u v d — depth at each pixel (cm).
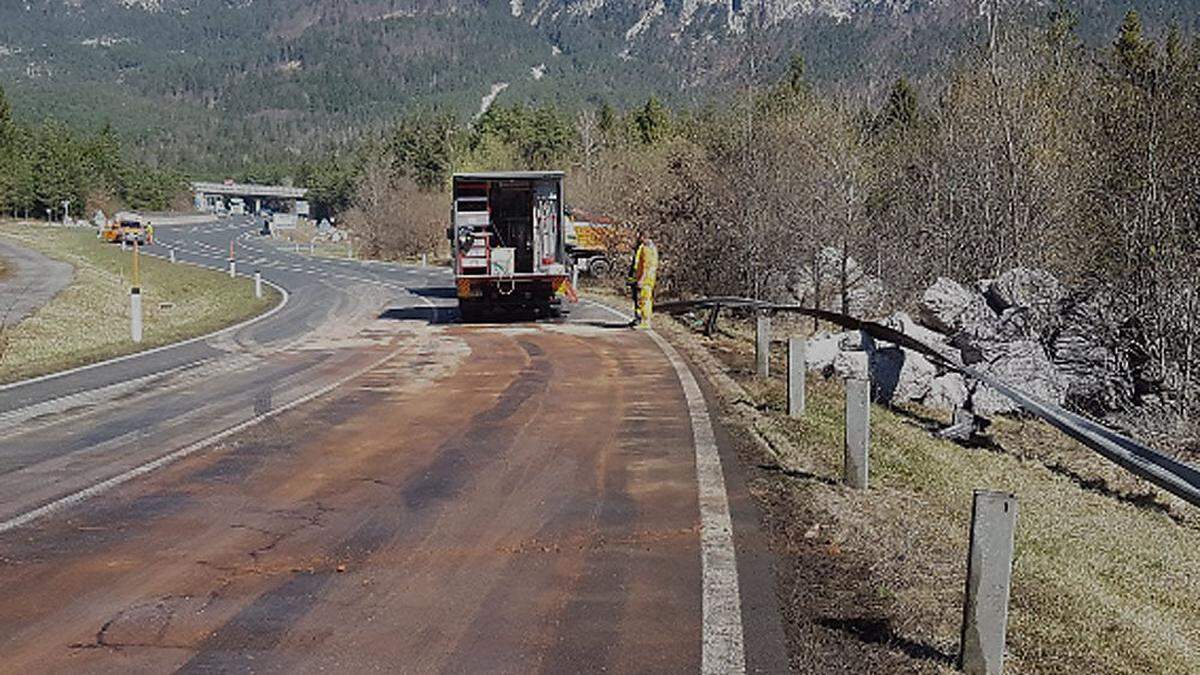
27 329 2548
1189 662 618
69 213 12269
